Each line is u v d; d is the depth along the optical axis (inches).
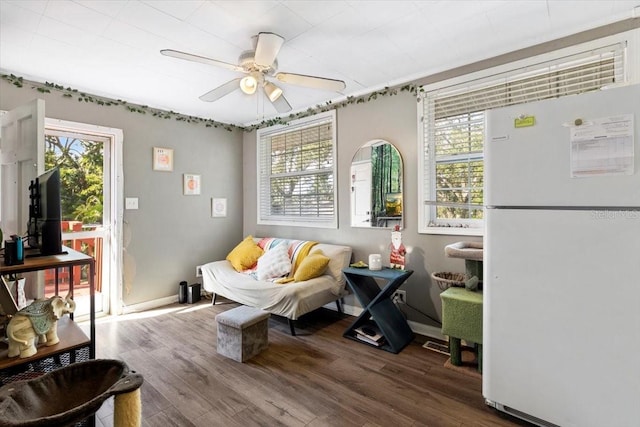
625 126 56.0
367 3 76.2
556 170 62.4
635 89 55.3
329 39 92.6
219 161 175.2
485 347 72.5
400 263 116.1
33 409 44.8
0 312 61.2
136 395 45.3
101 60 103.5
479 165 108.1
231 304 154.7
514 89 101.0
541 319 64.6
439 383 86.1
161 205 152.2
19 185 90.0
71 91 124.9
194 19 81.6
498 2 76.7
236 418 72.5
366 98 133.3
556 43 92.9
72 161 130.9
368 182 133.9
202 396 80.7
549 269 63.5
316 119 151.6
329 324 129.2
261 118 171.6
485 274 72.0
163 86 125.4
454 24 85.9
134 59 103.0
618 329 56.9
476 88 106.7
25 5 74.9
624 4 78.8
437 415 73.2
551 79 94.8
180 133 159.0
